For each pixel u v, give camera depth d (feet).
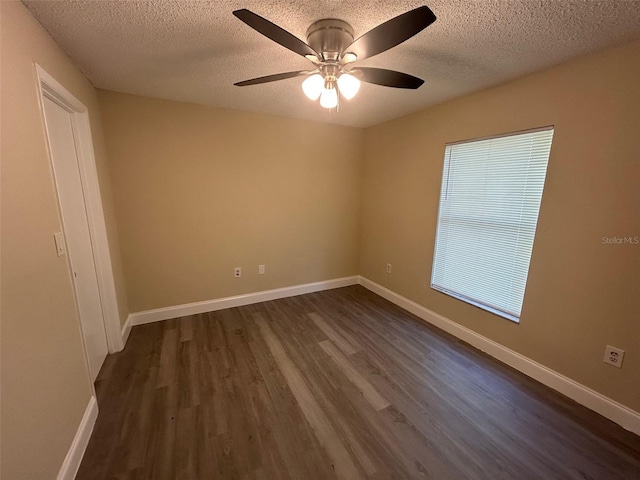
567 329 6.22
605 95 5.34
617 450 4.98
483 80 6.89
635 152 5.06
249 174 10.36
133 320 9.26
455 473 4.58
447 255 9.11
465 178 8.29
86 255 6.70
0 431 3.01
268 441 5.11
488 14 4.28
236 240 10.57
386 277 11.84
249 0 4.02
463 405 6.03
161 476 4.46
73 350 4.87
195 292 10.15
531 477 4.53
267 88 7.63
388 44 4.02
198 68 6.37
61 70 5.37
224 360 7.53
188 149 9.20
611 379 5.59
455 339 8.70
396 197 10.96
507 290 7.43
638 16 4.22
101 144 7.76
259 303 11.30
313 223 12.07
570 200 5.98
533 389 6.52
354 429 5.40
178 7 4.19
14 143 3.62
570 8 4.08
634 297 5.23
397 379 6.84
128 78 6.97
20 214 3.63
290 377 6.88
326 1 4.05
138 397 6.15
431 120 9.18
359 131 12.32
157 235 9.23
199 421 5.53
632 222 5.18
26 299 3.64
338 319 10.00
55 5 4.09
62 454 4.22
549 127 6.23
